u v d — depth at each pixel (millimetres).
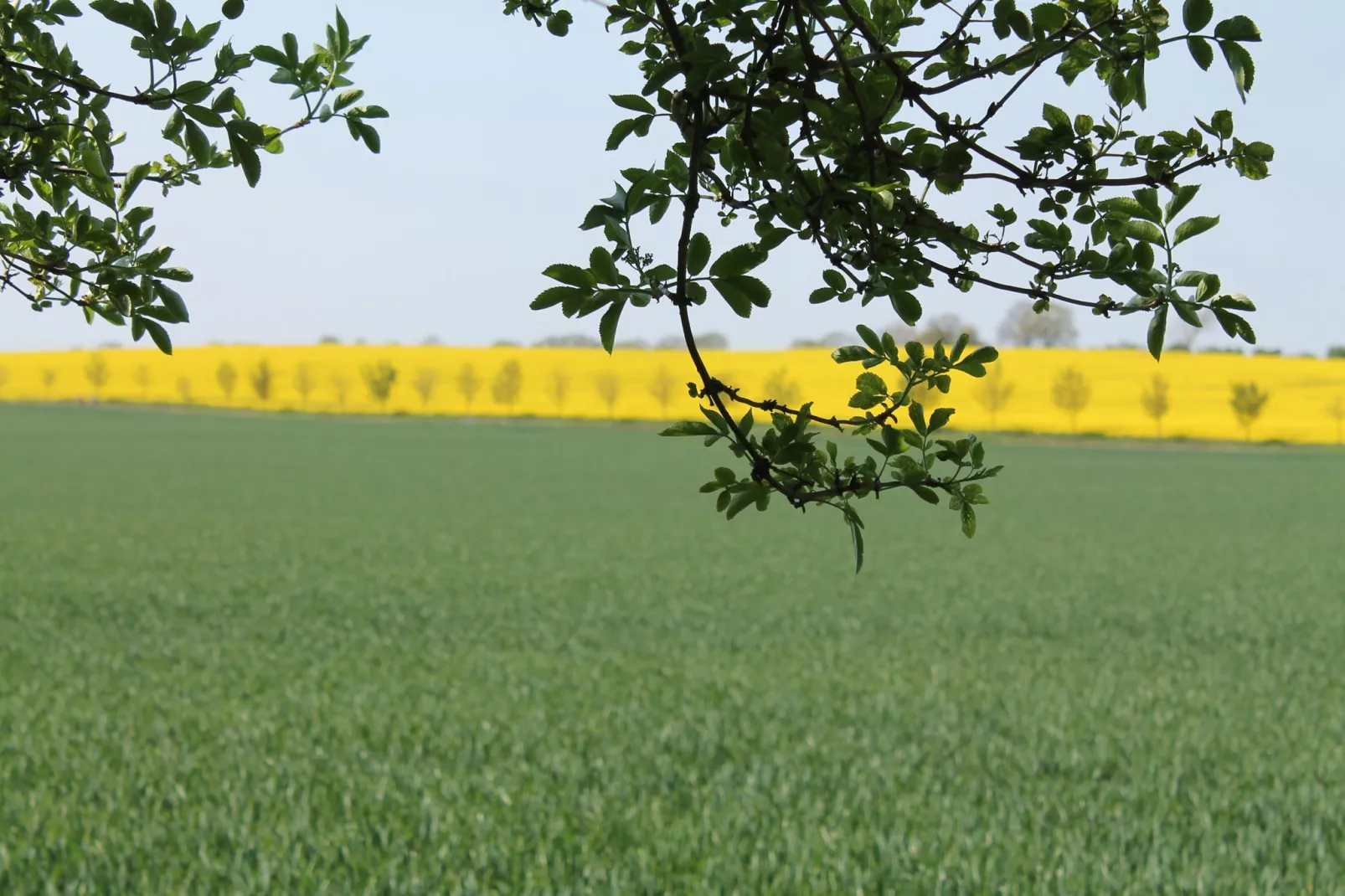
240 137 2414
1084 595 22859
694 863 8016
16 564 24500
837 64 2371
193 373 132250
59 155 3088
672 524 35531
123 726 11500
